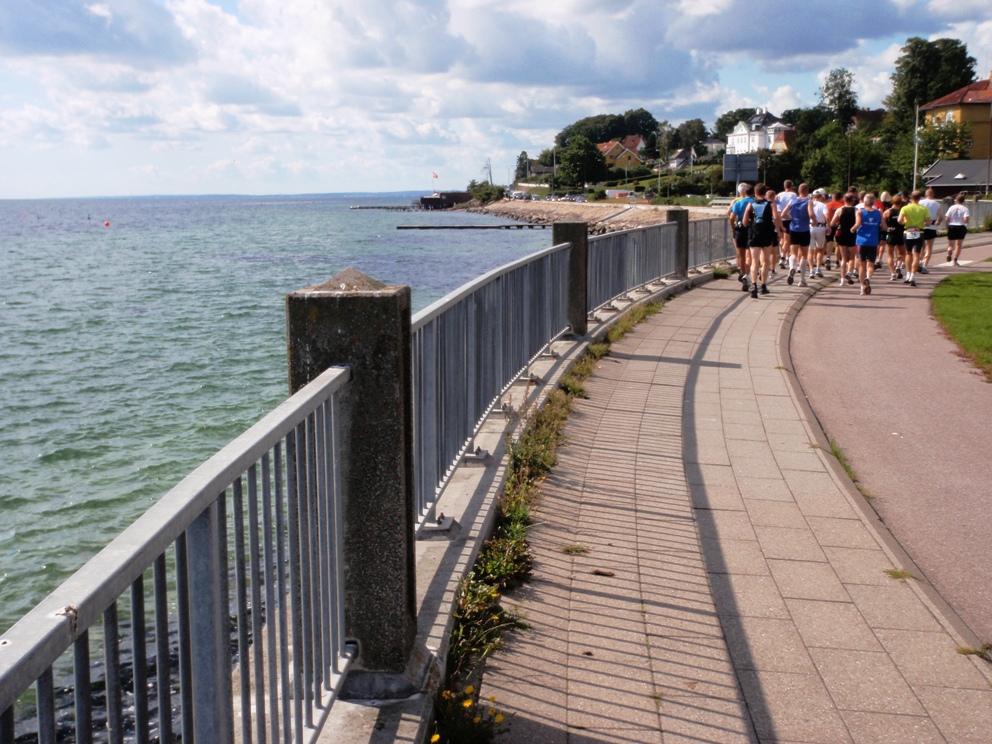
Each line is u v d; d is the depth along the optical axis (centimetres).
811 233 1783
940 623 398
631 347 1042
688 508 535
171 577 615
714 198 10250
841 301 1503
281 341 2294
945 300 1477
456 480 527
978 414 798
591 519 512
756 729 315
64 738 538
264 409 1579
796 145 10525
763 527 507
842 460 664
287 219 15825
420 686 307
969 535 526
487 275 583
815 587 431
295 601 251
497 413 666
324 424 275
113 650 151
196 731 193
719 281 1734
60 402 1673
